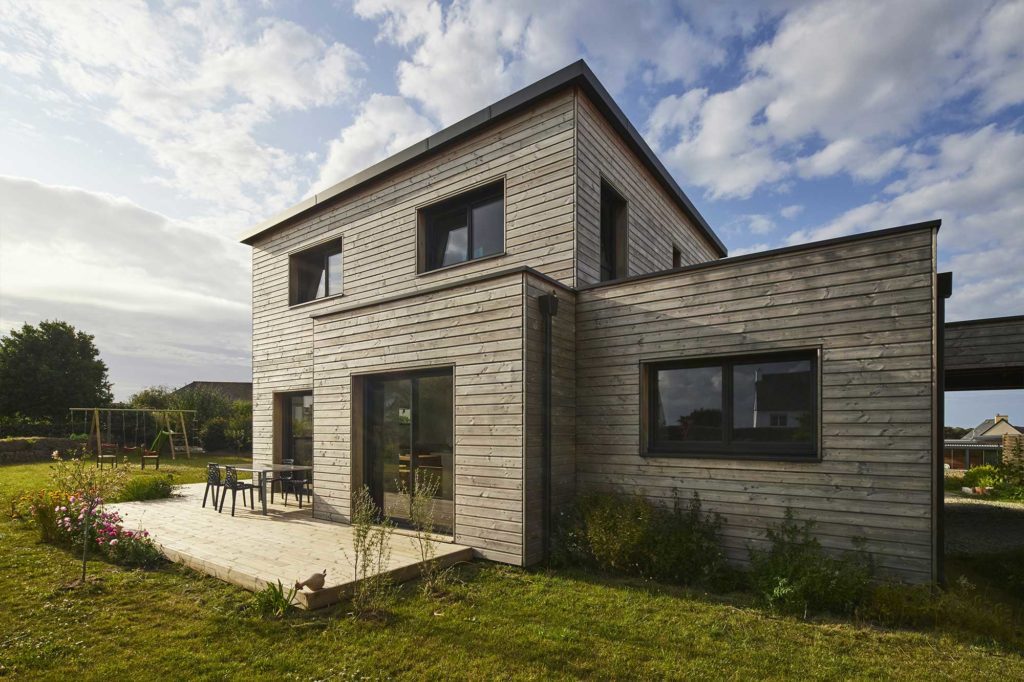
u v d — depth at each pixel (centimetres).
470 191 767
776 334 505
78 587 446
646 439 584
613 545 494
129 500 902
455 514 583
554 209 668
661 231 931
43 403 2864
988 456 1917
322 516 732
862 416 456
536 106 697
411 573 479
